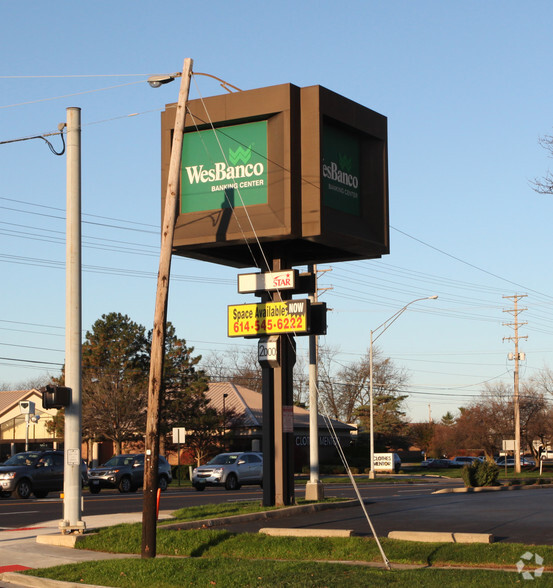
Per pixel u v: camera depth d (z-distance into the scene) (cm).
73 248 1919
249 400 6725
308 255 2533
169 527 1766
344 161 2319
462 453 10681
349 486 4000
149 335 5766
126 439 5591
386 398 9844
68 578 1328
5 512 2461
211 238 2180
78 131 1950
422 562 1373
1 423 6875
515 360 7031
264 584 1202
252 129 2195
